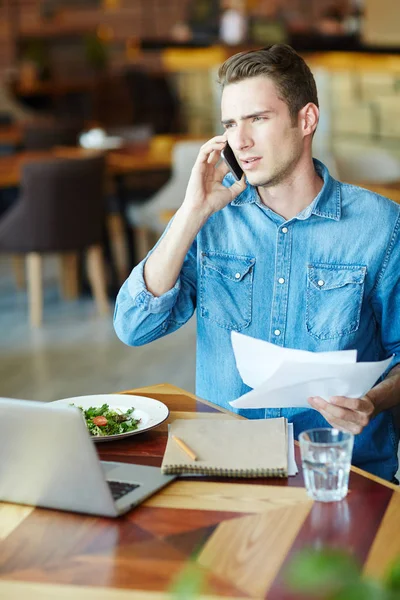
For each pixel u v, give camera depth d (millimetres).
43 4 13203
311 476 1540
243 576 1321
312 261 2078
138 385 4672
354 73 7484
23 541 1464
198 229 2031
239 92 1964
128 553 1407
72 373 4902
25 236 5695
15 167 6273
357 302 2068
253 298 2109
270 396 1775
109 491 1499
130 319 2088
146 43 9398
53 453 1506
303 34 8203
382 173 5207
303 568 723
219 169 2059
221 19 9383
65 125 8039
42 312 6164
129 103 11680
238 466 1648
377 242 2066
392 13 8398
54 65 13141
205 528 1471
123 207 6508
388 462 2129
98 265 6023
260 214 2102
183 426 1820
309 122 2016
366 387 1762
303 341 2092
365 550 1381
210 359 2164
